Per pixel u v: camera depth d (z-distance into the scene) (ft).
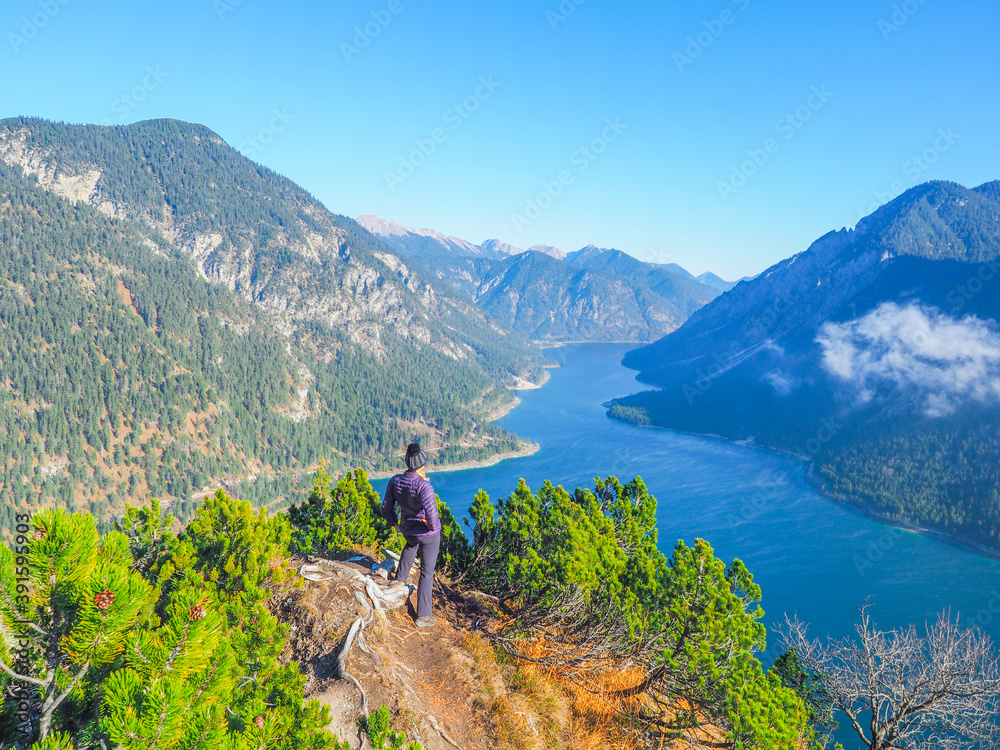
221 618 11.82
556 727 23.26
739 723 25.79
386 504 26.17
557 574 29.53
